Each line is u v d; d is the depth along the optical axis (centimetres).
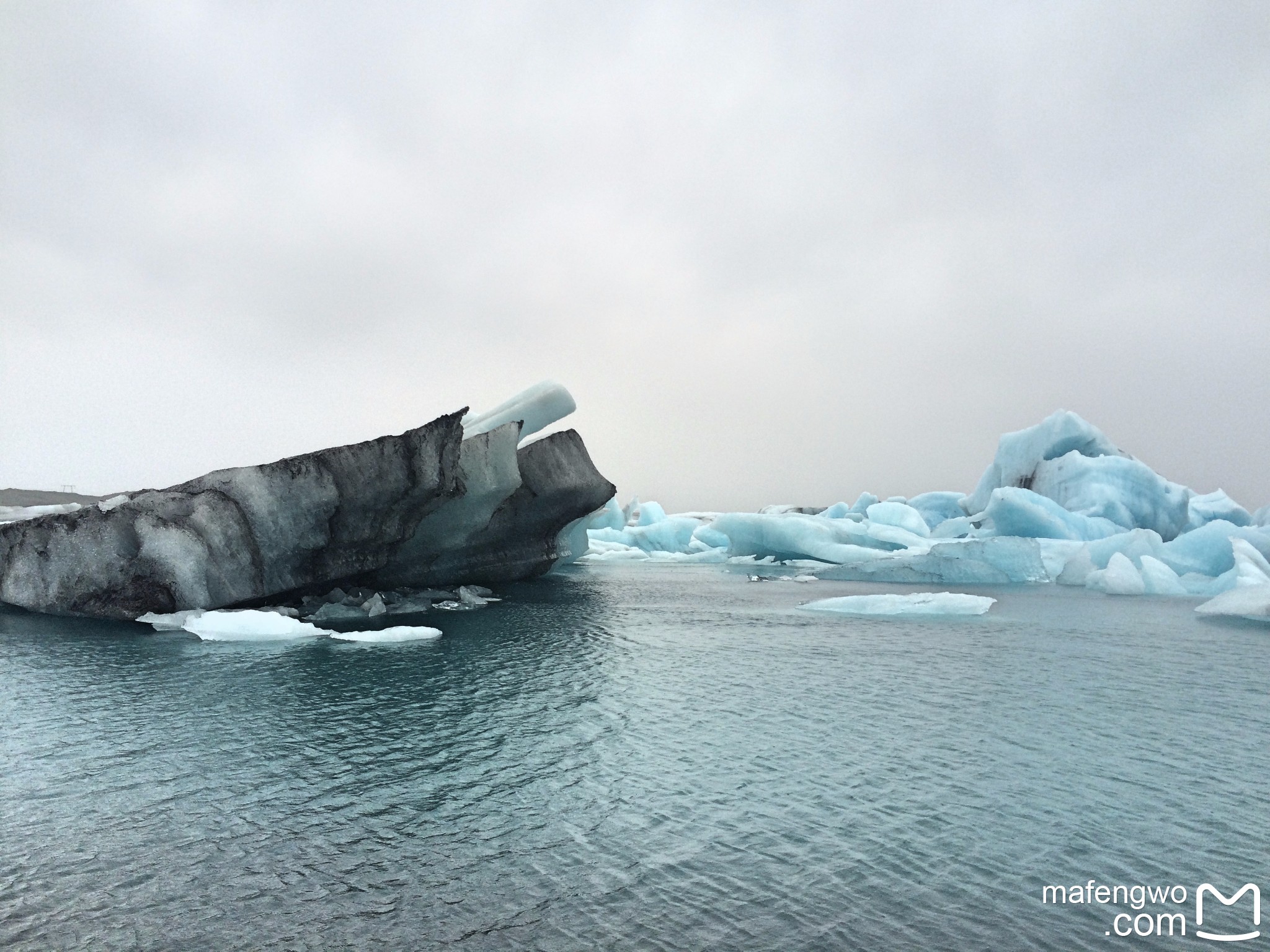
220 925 481
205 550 1590
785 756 800
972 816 654
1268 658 1354
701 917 493
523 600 2169
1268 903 522
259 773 737
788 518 3784
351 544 1748
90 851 578
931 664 1280
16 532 1727
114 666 1185
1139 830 632
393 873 547
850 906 510
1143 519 3781
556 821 635
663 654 1348
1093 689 1114
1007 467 4328
